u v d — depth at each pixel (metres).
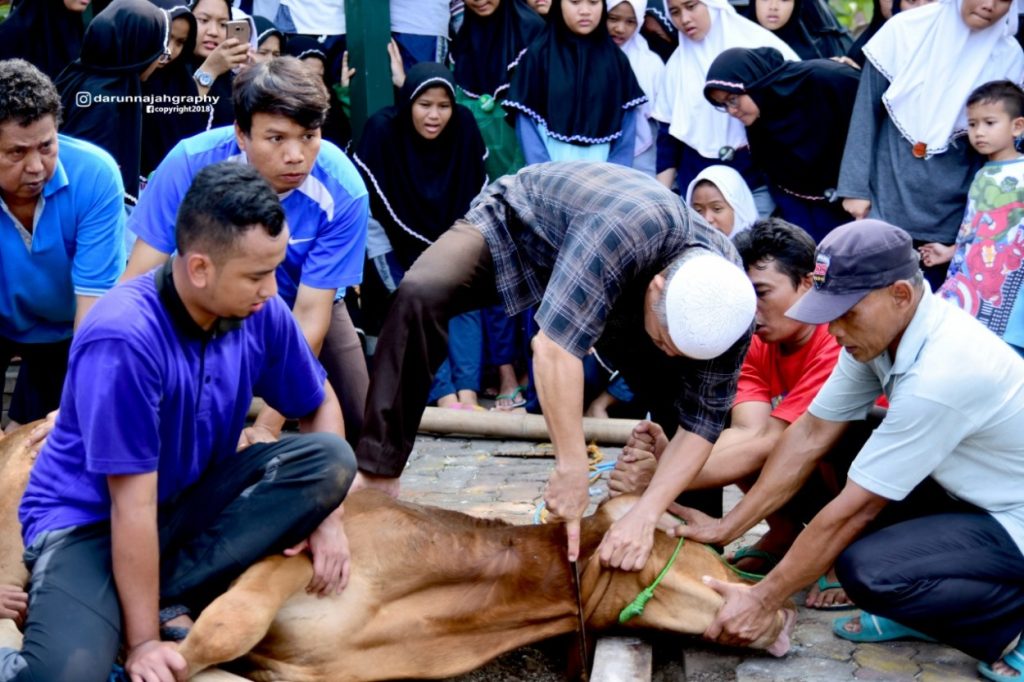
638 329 3.87
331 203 4.43
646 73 6.84
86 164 4.48
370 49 6.98
